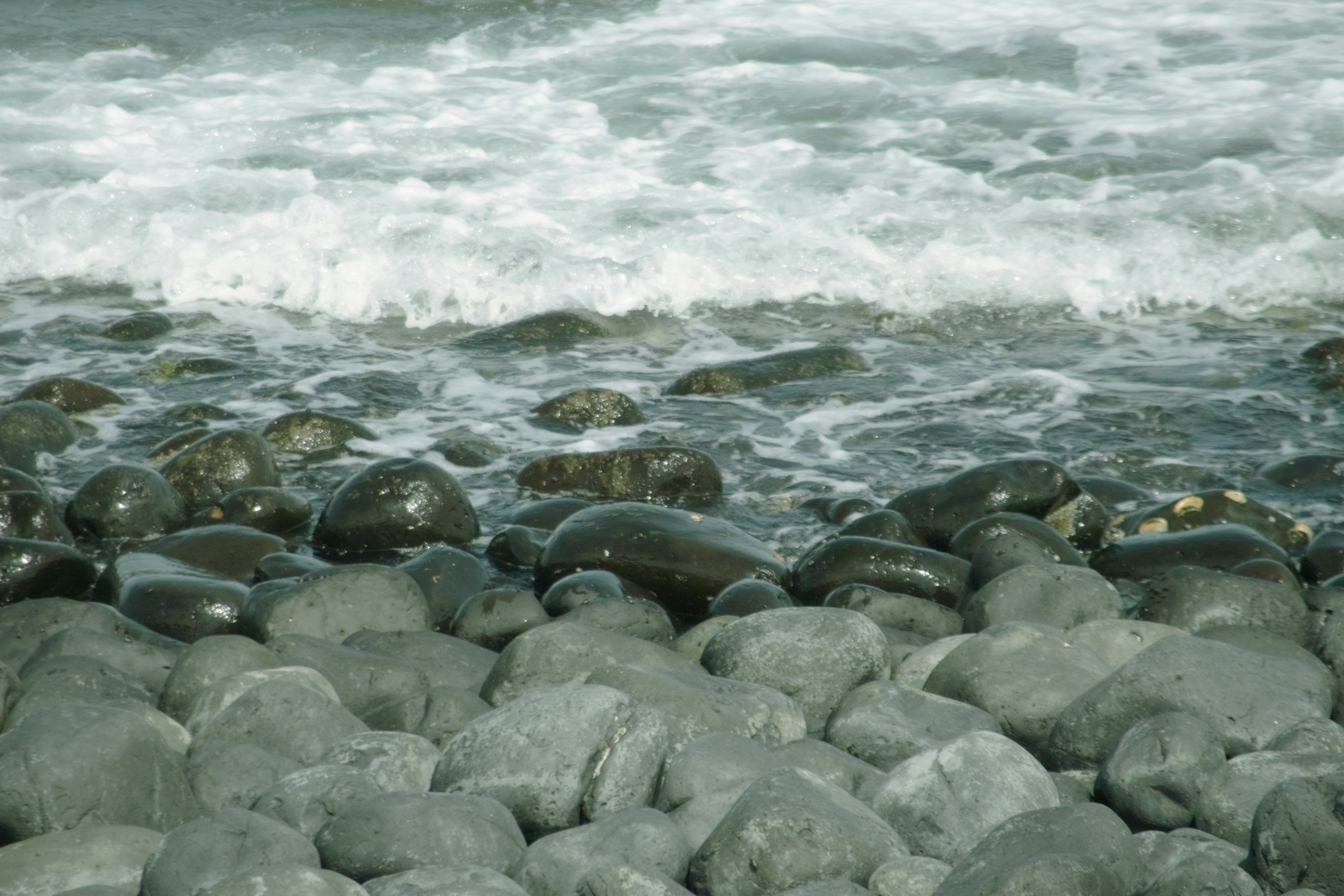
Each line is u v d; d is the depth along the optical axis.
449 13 42.59
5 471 17.86
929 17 41.84
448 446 19.83
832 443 20.09
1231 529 16.44
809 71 37.50
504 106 35.44
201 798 10.15
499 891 8.37
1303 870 8.65
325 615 14.16
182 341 24.23
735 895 9.03
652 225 27.80
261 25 41.56
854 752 11.40
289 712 11.19
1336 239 26.69
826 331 24.59
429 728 11.65
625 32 41.12
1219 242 26.59
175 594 14.80
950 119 33.81
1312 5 41.09
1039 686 11.93
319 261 26.55
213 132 33.41
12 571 15.31
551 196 29.64
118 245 27.59
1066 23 40.53
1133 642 12.99
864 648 12.72
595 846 9.18
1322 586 14.62
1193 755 10.18
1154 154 30.91
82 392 21.22
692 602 15.80
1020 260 26.38
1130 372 22.47
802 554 16.89
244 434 18.81
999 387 21.95
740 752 10.51
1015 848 8.84
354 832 9.11
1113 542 16.72
